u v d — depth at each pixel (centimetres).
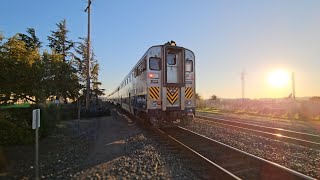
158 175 744
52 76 1747
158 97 1503
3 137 1092
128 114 2762
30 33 3105
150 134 1485
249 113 3106
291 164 859
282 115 2709
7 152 1012
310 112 2720
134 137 1385
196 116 2656
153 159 920
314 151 1044
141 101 1650
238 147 1125
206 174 743
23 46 1286
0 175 779
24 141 1131
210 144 1162
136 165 851
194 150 1055
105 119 2388
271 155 983
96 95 4938
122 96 3034
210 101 5069
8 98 1246
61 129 1673
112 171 791
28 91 1288
